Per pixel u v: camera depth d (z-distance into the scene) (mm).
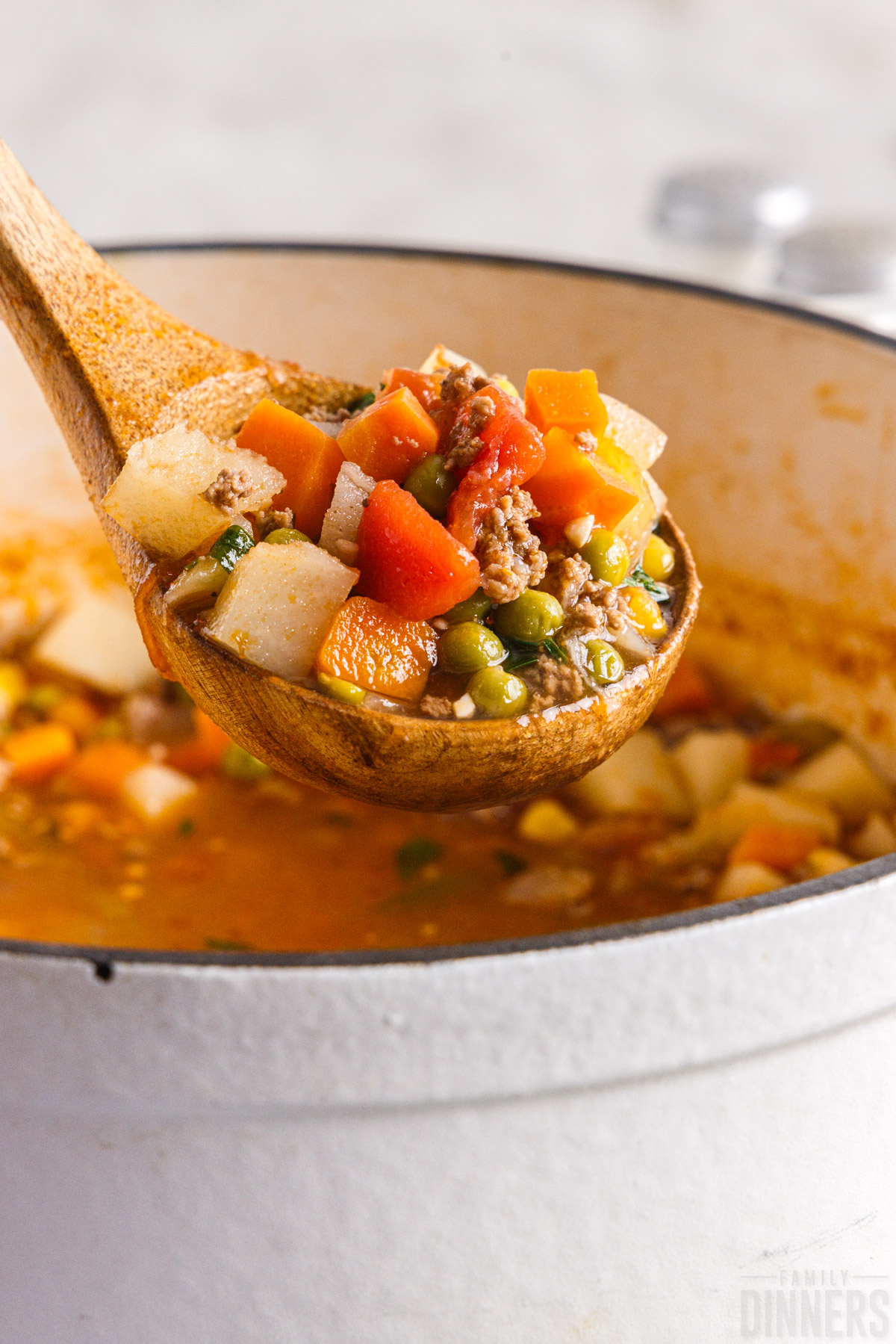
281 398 446
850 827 546
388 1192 381
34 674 588
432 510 400
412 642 392
